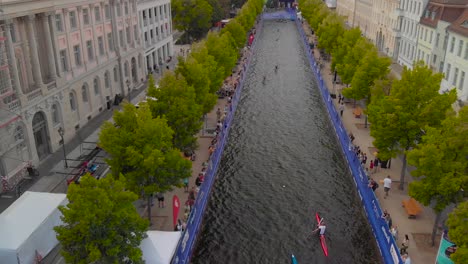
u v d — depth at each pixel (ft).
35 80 131.13
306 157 147.43
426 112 103.91
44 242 89.97
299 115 186.29
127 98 192.85
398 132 110.63
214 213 114.52
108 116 170.71
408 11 239.71
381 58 162.61
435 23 197.77
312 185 129.08
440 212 90.17
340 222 110.93
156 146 93.81
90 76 164.35
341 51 211.20
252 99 206.18
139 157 90.58
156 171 93.86
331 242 103.09
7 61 116.78
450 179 82.94
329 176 134.62
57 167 128.88
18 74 124.36
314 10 360.48
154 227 101.40
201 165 132.87
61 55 145.59
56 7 138.72
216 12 351.46
